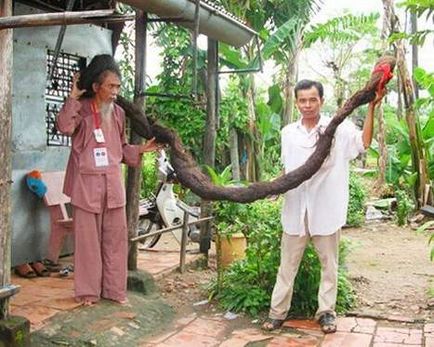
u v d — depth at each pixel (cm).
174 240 732
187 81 982
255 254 487
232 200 431
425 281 571
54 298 443
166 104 981
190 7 475
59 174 532
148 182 925
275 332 428
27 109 514
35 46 517
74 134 437
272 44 1088
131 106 470
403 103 1068
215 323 446
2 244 350
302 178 409
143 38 492
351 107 400
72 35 558
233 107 1065
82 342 381
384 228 923
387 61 396
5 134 346
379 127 1054
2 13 341
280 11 1183
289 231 425
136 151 462
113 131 448
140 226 686
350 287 510
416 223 950
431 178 1009
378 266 645
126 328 414
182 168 453
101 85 430
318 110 423
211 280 531
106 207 441
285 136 435
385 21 944
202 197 444
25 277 502
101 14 315
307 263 457
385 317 453
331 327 424
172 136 466
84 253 435
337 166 417
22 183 509
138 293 484
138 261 582
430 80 973
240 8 1041
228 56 1036
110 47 614
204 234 598
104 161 438
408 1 734
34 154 522
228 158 1124
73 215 443
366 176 1205
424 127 1027
